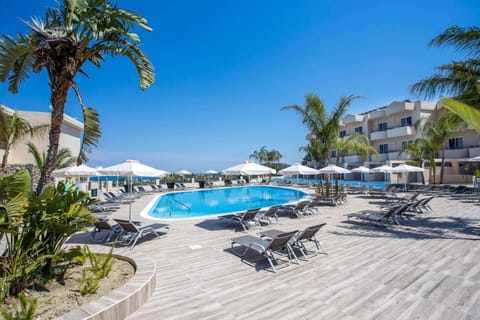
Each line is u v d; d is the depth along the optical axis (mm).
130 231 6426
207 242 6605
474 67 7289
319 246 6066
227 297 3637
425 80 8031
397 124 30219
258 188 27875
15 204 2914
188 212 14211
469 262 4859
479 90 6797
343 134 37156
